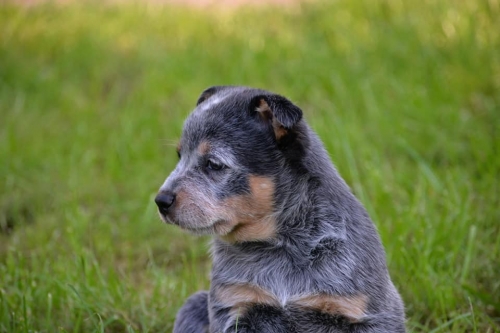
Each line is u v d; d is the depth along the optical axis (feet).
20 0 68.59
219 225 24.95
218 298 25.50
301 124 25.55
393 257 31.24
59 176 43.47
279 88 48.62
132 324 29.78
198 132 25.64
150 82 51.70
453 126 42.45
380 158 39.93
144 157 44.16
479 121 42.75
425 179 37.29
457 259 31.94
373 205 34.94
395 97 45.34
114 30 61.93
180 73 52.39
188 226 24.88
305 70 49.70
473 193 36.11
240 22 60.39
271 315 25.16
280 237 25.21
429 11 54.08
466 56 47.73
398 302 25.29
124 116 47.85
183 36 59.47
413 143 41.81
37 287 31.24
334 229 24.88
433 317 29.12
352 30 54.08
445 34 50.34
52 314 30.22
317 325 24.85
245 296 25.09
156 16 64.34
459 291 29.91
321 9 59.52
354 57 50.14
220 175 25.07
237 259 25.59
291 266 25.07
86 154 44.75
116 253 37.06
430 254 31.32
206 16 63.57
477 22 50.96
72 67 56.29
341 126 40.88
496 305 28.89
